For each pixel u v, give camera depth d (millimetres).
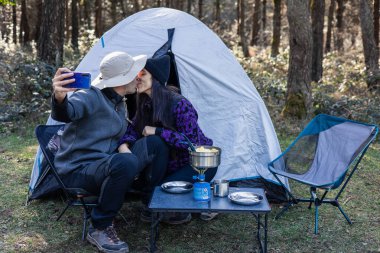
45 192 4441
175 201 3365
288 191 4293
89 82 3119
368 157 6344
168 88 3896
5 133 7203
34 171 4617
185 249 3615
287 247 3680
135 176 3555
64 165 3455
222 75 4727
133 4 28875
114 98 3533
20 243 3652
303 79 8148
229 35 21109
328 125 4672
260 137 4648
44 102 8047
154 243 3547
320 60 13547
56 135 3703
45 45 9555
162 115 3686
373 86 11117
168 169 3830
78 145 3426
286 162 4484
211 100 4637
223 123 4594
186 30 4863
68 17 25703
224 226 4051
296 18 7992
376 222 4180
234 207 3258
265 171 4527
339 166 4281
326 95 9289
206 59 4738
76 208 4367
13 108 7879
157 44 4762
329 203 4184
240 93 4707
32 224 4016
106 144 3531
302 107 8141
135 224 4055
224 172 4449
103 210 3410
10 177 5258
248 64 13672
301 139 4562
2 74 8789
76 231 3893
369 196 4867
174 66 4664
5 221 4055
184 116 3676
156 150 3646
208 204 3314
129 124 3900
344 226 4086
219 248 3641
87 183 3395
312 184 3918
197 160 3330
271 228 4020
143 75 3734
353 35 22250
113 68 3482
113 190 3330
